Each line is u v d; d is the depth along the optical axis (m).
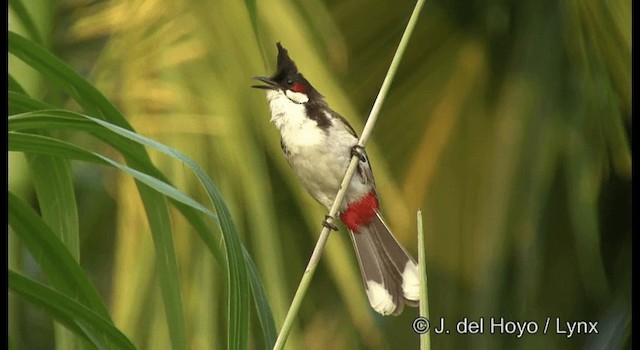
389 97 6.92
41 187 4.31
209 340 5.70
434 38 7.02
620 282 7.69
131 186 5.77
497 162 6.80
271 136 6.33
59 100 5.04
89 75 6.13
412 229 6.81
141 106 5.83
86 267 7.50
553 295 7.63
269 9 6.19
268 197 5.95
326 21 6.39
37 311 8.66
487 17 7.02
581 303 7.66
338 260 6.23
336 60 6.44
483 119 6.92
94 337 3.81
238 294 3.82
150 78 5.88
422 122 6.89
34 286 3.71
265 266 5.81
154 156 5.76
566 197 7.46
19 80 4.99
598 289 7.49
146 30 5.93
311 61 6.21
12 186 4.96
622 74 6.88
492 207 6.77
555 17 6.93
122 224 5.73
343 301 7.28
